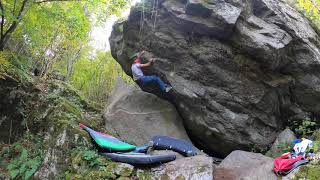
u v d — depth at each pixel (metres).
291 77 5.46
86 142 4.76
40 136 4.91
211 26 5.09
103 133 5.35
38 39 5.97
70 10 5.90
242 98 5.41
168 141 5.14
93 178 4.27
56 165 4.52
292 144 5.07
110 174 4.29
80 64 8.11
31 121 5.18
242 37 5.08
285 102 5.63
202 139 5.79
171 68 5.64
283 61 5.29
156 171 4.42
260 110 5.49
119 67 8.23
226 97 5.43
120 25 6.45
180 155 5.00
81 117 5.41
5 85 5.37
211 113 5.49
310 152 4.44
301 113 5.65
